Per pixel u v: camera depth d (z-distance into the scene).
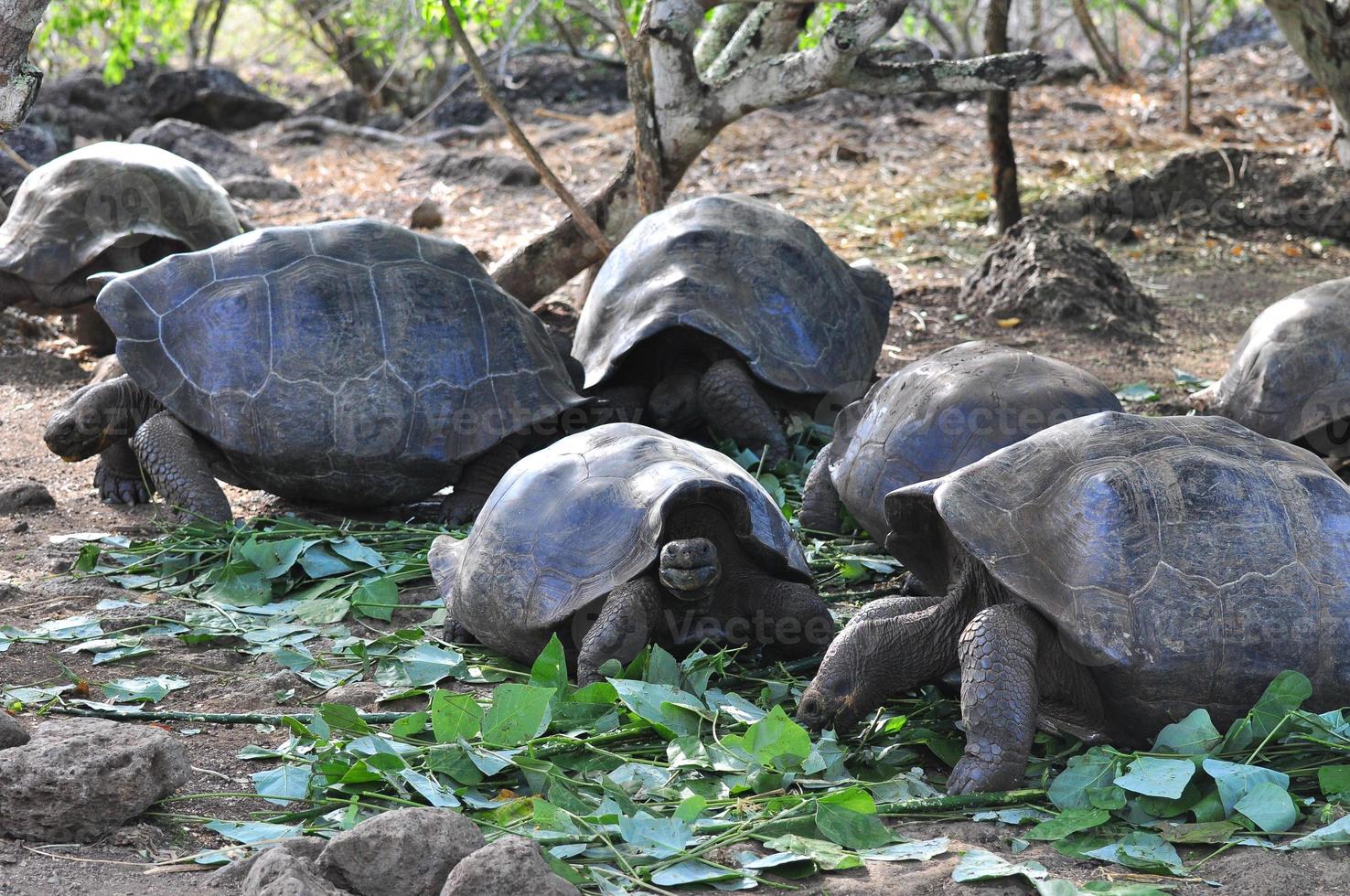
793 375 6.96
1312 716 3.66
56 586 5.41
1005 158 11.59
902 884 3.20
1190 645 3.65
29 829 3.30
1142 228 12.73
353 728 3.86
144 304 6.18
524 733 3.76
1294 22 11.84
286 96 25.75
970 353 5.86
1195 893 3.18
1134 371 9.02
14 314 9.88
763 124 16.95
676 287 7.02
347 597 5.34
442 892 2.98
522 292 9.43
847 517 6.16
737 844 3.41
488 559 4.63
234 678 4.62
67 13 19.38
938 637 4.07
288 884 2.83
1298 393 6.74
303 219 13.78
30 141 13.81
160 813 3.54
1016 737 3.66
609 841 3.32
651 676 4.19
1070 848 3.41
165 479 6.06
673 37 8.38
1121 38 31.06
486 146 17.56
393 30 20.73
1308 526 3.83
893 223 12.77
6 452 7.52
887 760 3.97
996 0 10.33
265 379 5.94
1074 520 3.83
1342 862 3.30
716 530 4.59
